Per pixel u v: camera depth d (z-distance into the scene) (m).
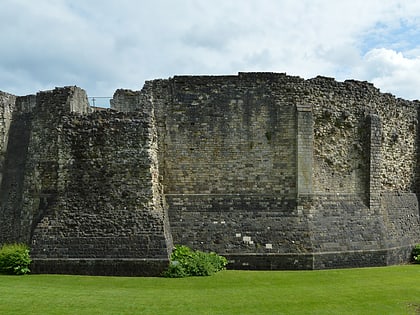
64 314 16.41
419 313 17.89
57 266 24.38
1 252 25.05
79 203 25.47
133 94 29.77
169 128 28.20
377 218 30.25
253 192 28.12
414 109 35.81
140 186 25.55
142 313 16.66
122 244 24.52
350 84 30.73
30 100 31.17
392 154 33.75
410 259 32.41
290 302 18.78
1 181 30.38
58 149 26.20
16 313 16.45
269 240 26.84
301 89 28.80
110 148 25.88
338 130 30.12
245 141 28.30
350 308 18.23
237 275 24.50
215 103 28.33
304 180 27.97
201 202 27.86
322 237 27.55
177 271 23.84
